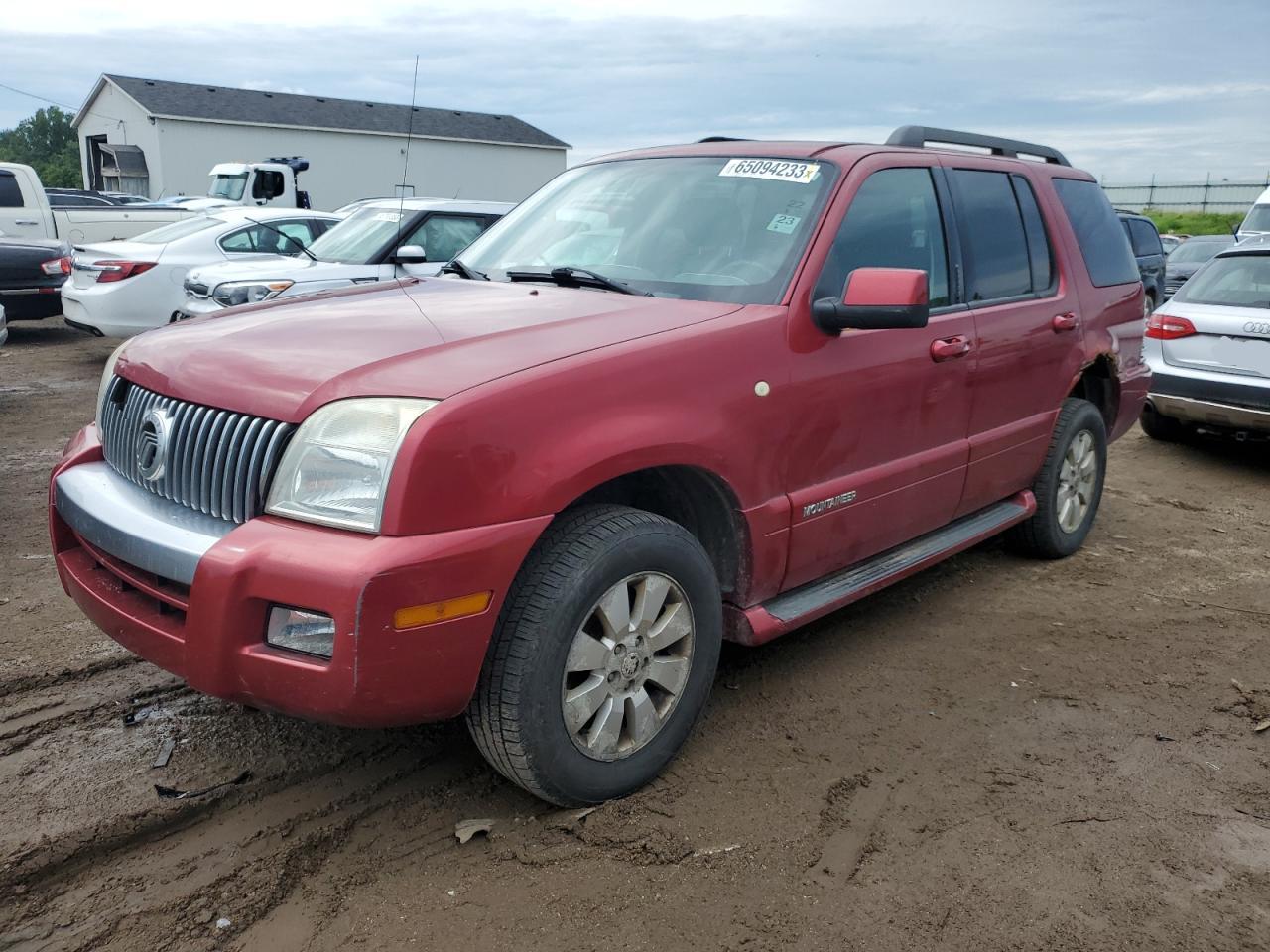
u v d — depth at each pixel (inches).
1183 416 291.6
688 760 124.1
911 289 121.8
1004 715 138.9
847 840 108.8
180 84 1424.7
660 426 109.9
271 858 103.7
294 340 111.4
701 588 117.3
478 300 128.7
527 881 101.1
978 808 115.7
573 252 148.3
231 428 101.3
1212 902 100.3
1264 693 148.2
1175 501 258.1
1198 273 299.9
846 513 137.7
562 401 102.0
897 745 129.6
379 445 93.8
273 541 94.1
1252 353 272.8
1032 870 104.7
